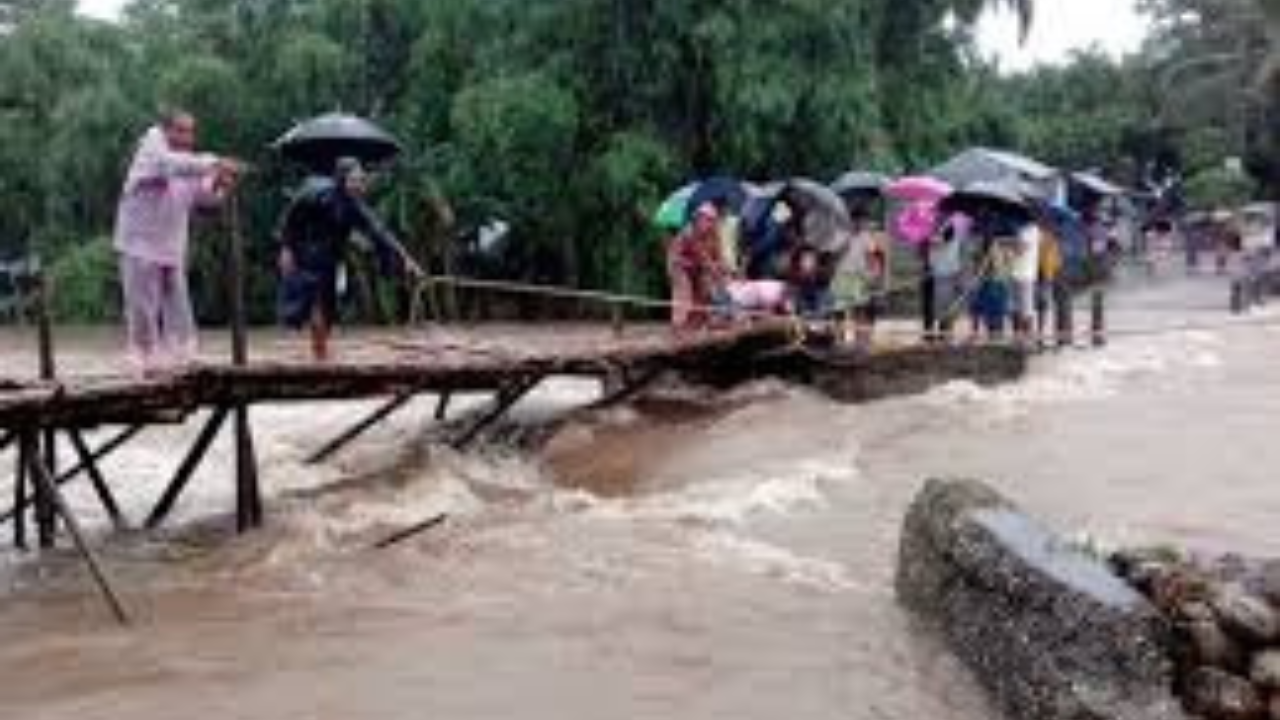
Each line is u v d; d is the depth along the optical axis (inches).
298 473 639.8
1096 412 727.7
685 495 577.9
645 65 1397.6
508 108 1353.3
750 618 421.7
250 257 1476.4
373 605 444.5
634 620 422.6
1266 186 2289.6
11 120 1557.6
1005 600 354.9
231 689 375.9
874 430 694.5
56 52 1566.2
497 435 717.3
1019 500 545.3
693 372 818.8
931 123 1498.5
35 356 1081.4
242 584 472.4
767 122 1371.8
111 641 417.4
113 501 558.9
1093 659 316.5
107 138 1482.5
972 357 825.5
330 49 1443.2
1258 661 313.9
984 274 878.4
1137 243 1891.0
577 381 917.2
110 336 1321.4
